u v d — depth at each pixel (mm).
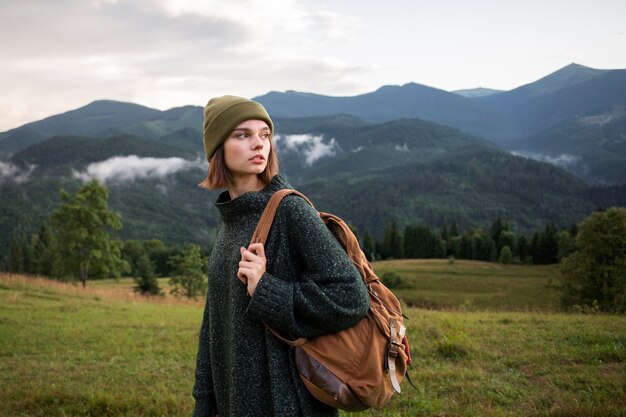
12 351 9867
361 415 5301
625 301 36750
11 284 22422
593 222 42438
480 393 5859
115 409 5957
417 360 7609
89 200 42531
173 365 8234
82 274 42906
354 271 1686
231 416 1779
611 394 5391
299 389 1660
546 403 5371
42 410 6023
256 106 1889
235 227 1886
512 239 131375
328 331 1634
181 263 56469
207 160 1982
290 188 1944
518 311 16609
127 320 14516
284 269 1720
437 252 138250
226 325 1878
